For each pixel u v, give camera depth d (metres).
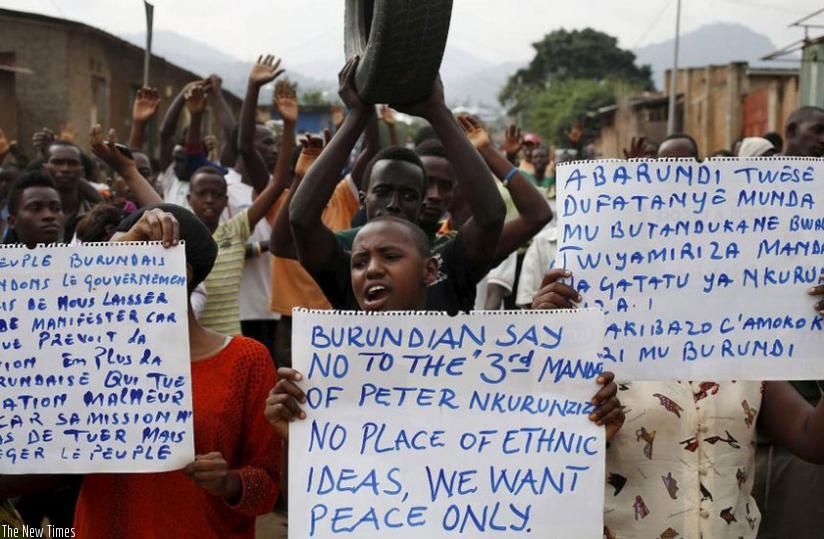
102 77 23.92
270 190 7.13
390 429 3.18
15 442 3.27
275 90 7.42
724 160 3.40
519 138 8.62
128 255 3.28
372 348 3.19
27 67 21.83
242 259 7.00
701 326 3.40
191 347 3.45
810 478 4.56
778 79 33.84
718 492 3.45
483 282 7.89
